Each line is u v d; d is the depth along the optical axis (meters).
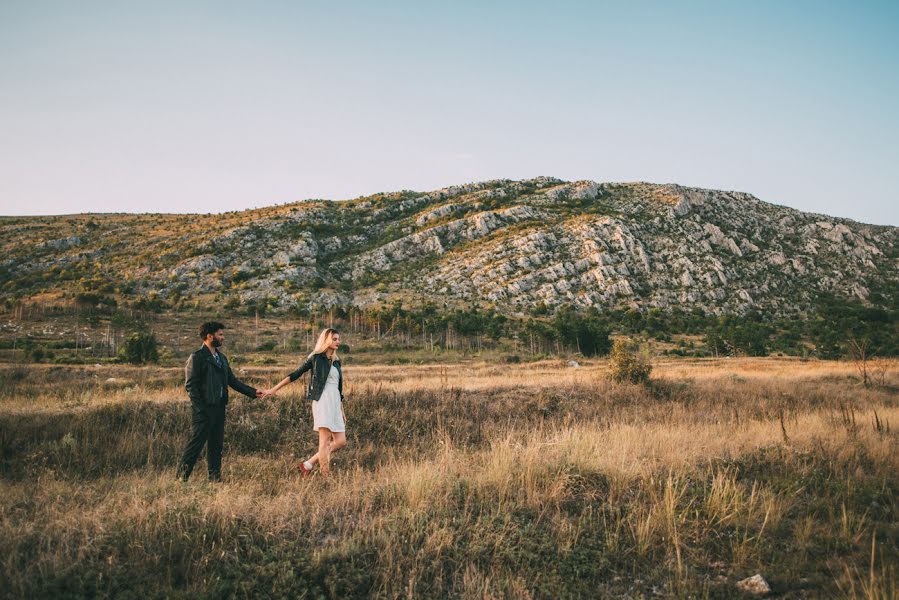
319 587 3.62
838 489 5.80
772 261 145.75
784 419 11.22
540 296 124.19
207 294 118.25
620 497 5.48
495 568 4.04
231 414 10.01
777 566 4.18
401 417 11.03
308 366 6.61
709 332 84.31
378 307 108.25
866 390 18.50
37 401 10.73
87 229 168.50
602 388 15.51
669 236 153.00
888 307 118.19
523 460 6.25
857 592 3.78
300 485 5.78
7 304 85.69
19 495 5.21
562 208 181.12
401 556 4.04
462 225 172.75
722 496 5.30
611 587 3.91
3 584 3.39
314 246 156.38
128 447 8.22
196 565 3.80
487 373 29.14
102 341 64.62
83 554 3.74
